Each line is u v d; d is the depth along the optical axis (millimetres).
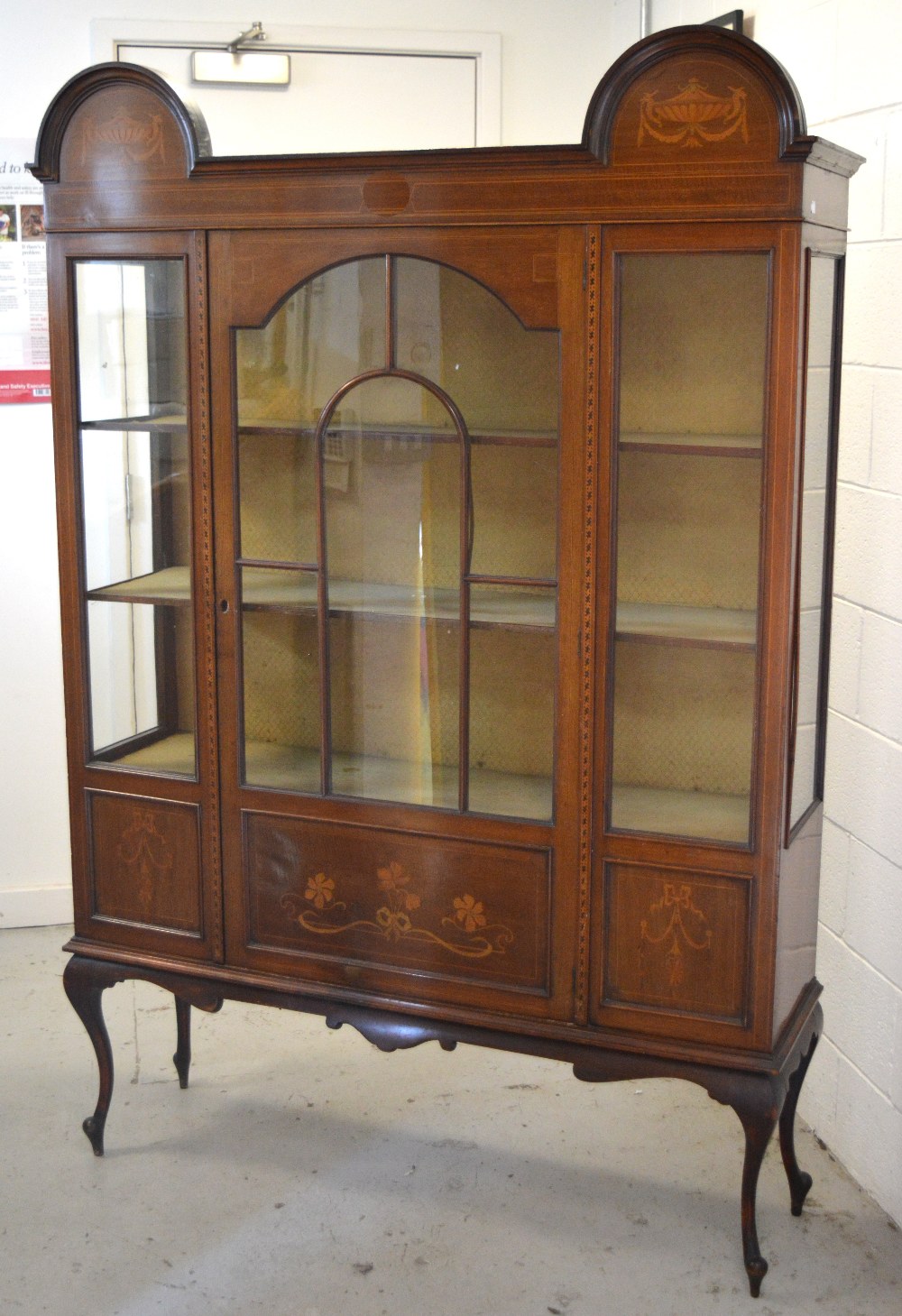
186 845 2330
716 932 2020
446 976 2195
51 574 3348
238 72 3104
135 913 2406
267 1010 3076
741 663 1951
